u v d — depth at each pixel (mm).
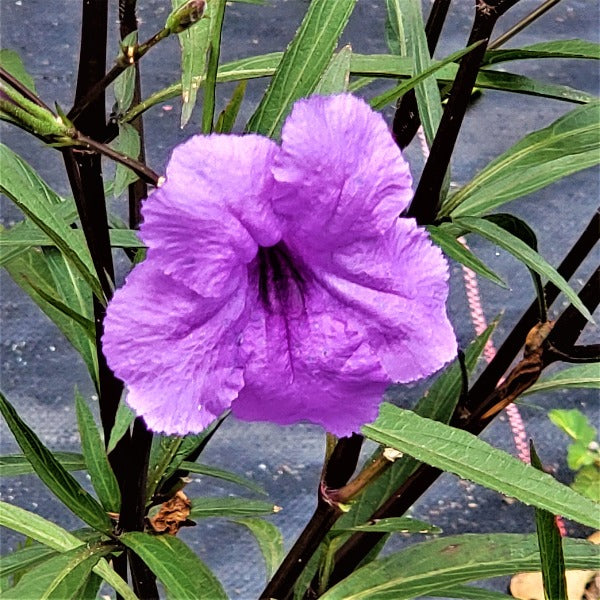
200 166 110
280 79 143
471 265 172
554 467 422
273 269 129
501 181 191
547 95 197
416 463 223
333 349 126
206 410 119
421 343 127
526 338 192
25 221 185
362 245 123
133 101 201
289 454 413
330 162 114
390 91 150
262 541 237
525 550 175
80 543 174
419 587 174
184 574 161
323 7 143
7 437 403
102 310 163
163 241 111
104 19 155
